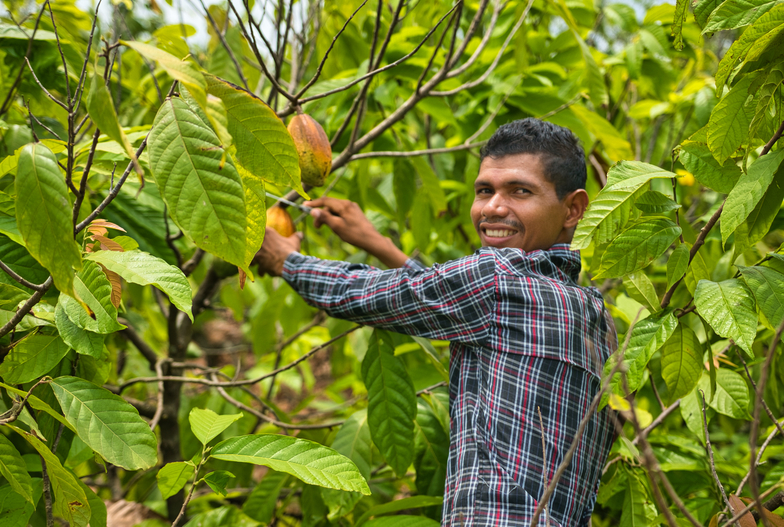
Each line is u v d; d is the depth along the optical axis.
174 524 1.00
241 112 0.84
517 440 1.05
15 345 1.02
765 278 0.96
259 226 0.90
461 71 1.49
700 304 0.94
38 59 1.59
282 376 3.09
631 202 0.99
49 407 0.90
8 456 0.94
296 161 0.87
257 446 1.06
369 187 2.02
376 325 1.27
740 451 2.25
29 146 0.76
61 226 0.75
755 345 1.65
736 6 0.91
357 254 2.34
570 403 1.09
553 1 1.68
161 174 0.79
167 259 1.55
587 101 2.26
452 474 1.12
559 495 1.04
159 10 1.71
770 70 0.91
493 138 1.25
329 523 1.63
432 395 1.60
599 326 1.20
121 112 2.06
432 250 2.35
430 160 2.29
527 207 1.19
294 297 2.36
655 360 1.83
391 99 1.75
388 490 1.83
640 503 1.31
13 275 0.85
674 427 2.05
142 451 0.93
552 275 1.21
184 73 0.72
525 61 1.81
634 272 1.01
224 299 2.67
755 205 0.94
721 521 1.31
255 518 1.55
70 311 0.95
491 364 1.12
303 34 1.66
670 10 1.98
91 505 1.07
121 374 2.43
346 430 1.52
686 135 2.23
